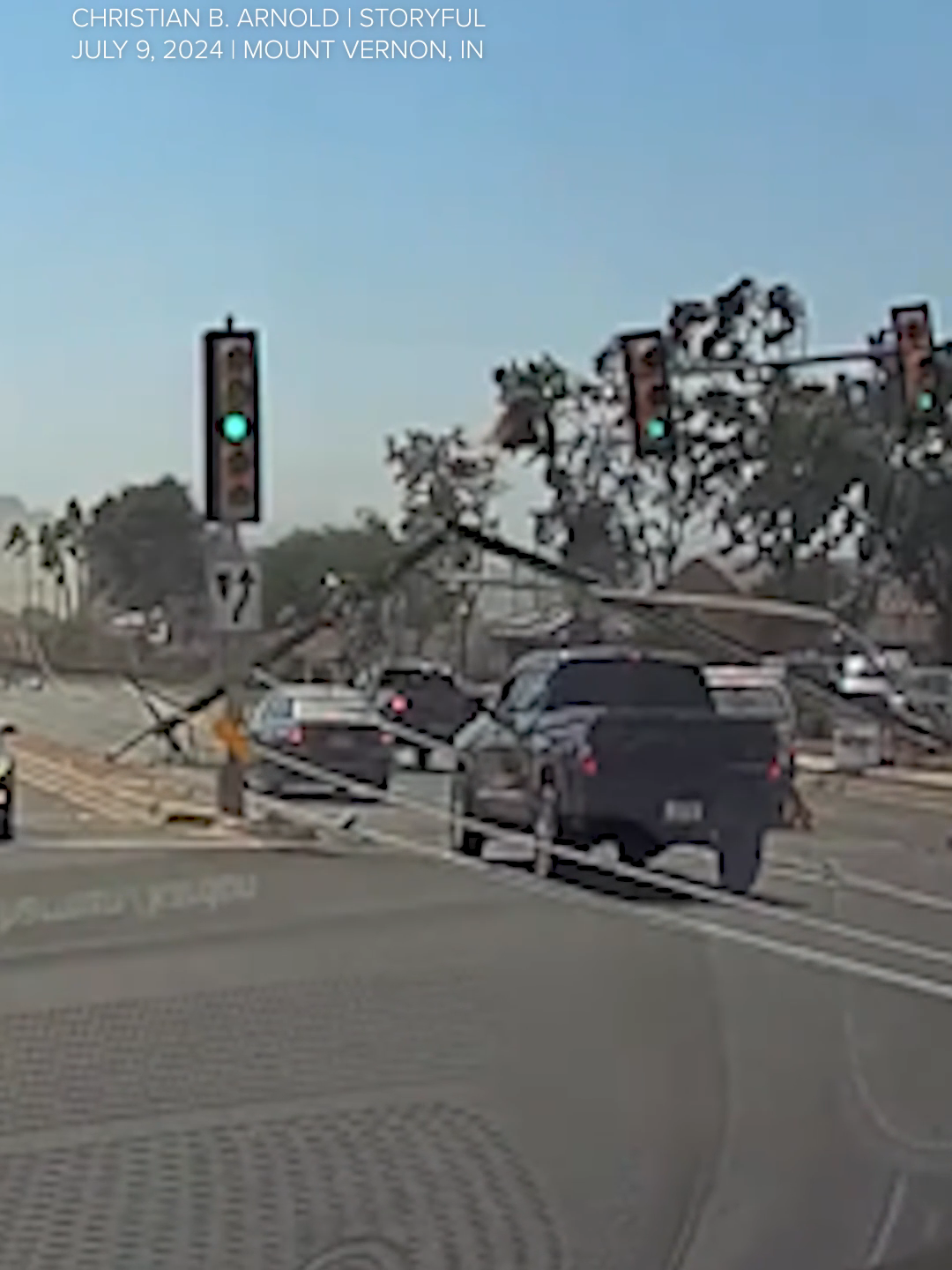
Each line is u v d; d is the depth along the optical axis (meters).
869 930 14.64
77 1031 9.08
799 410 62.56
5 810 20.83
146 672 51.38
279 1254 5.91
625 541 67.38
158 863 18.00
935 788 32.28
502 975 11.59
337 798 26.66
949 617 62.56
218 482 20.86
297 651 43.34
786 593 63.59
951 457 60.72
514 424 45.09
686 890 17.22
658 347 28.45
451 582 47.97
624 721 18.80
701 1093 8.56
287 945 12.53
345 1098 7.80
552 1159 7.17
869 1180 7.34
